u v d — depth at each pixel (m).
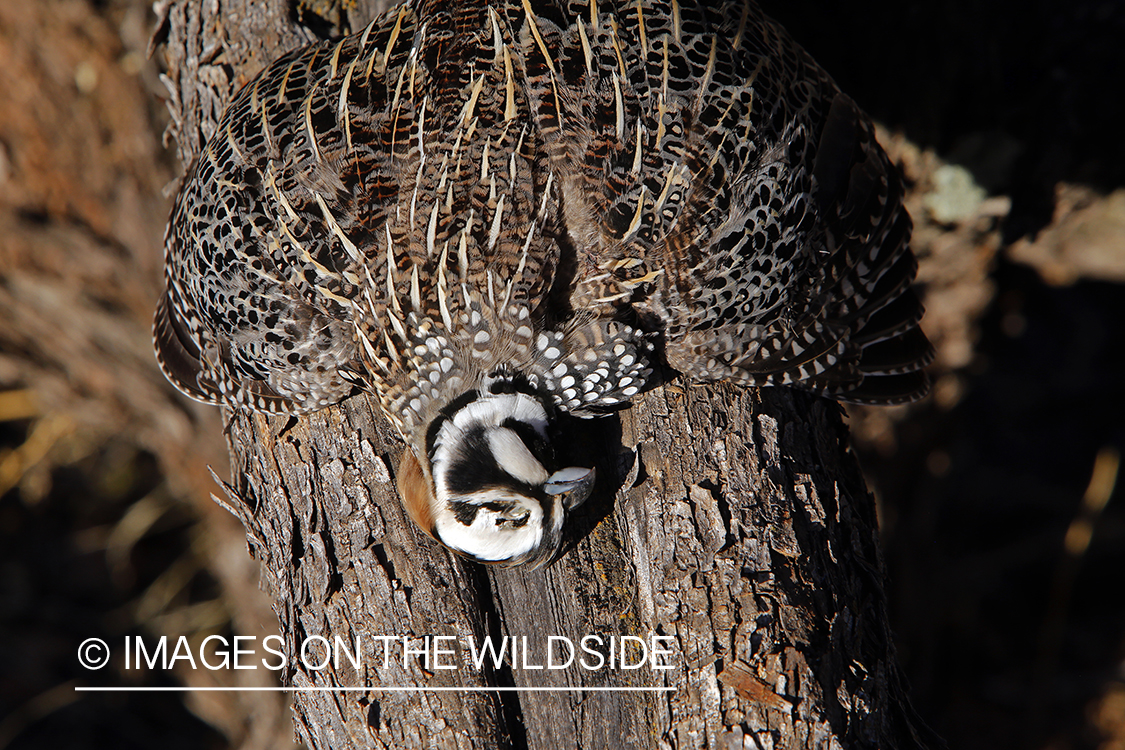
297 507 1.88
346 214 1.87
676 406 1.88
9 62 2.01
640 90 1.87
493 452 1.87
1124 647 2.24
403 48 1.88
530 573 1.88
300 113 1.88
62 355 2.10
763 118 1.88
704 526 1.87
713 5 1.89
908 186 1.99
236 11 1.92
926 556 2.21
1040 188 1.98
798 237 1.88
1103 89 1.96
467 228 1.87
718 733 1.85
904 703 1.88
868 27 1.96
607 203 1.87
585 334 1.87
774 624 1.86
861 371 1.90
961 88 1.97
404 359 1.88
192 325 1.90
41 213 2.03
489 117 1.87
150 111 2.01
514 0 1.88
